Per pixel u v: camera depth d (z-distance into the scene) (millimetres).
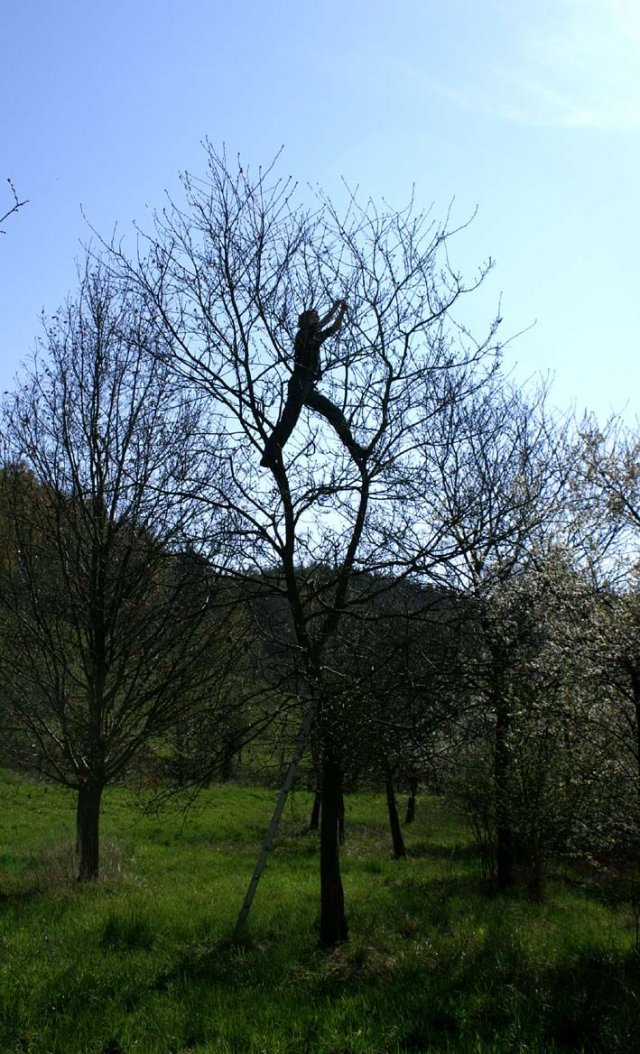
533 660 9891
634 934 10305
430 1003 7516
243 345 9750
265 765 10352
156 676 14203
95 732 14086
